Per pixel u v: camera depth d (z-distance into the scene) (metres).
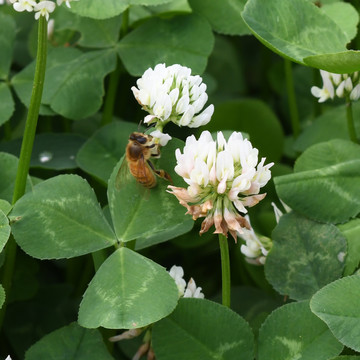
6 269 0.42
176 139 0.40
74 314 0.45
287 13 0.43
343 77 0.43
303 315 0.39
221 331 0.39
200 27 0.47
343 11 0.46
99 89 0.47
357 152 0.43
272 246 0.42
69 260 0.47
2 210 0.40
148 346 0.40
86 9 0.45
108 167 0.45
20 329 0.44
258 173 0.38
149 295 0.38
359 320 0.38
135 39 0.47
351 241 0.41
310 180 0.42
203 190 0.38
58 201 0.40
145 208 0.40
